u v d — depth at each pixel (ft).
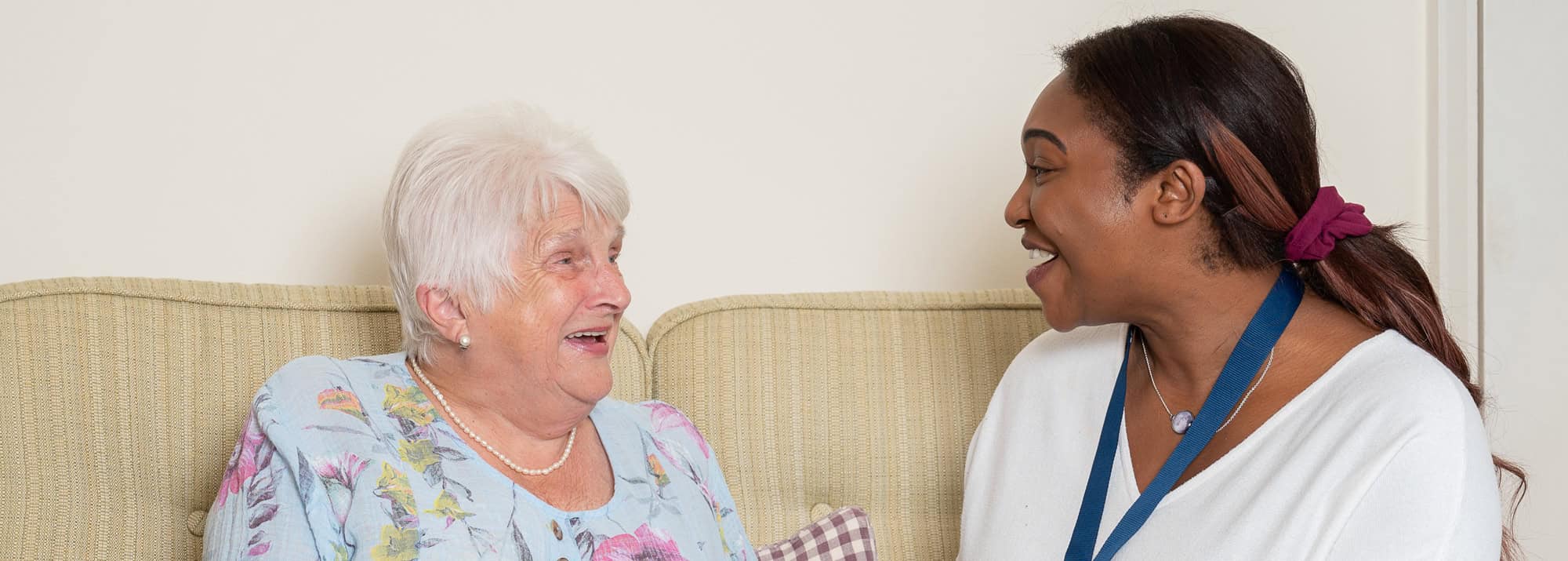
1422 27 7.40
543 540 4.05
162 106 5.54
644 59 6.26
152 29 5.51
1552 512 7.39
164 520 4.53
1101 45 4.18
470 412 4.29
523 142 4.19
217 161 5.63
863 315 5.70
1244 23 7.15
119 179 5.49
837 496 5.55
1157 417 4.35
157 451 4.52
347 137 5.82
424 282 4.12
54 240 5.42
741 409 5.43
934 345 5.69
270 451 3.96
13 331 4.35
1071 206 4.11
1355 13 7.32
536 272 4.11
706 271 6.42
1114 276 4.12
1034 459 4.70
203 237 5.62
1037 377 4.85
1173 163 3.92
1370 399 3.80
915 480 5.57
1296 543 3.73
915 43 6.66
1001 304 5.80
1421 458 3.63
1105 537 4.25
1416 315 4.01
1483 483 3.67
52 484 4.33
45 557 4.26
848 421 5.53
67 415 4.38
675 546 4.36
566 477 4.36
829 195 6.58
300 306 4.87
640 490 4.44
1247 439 3.98
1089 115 4.06
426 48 5.92
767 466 5.44
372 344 4.95
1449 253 7.38
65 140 5.42
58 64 5.40
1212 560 3.86
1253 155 3.90
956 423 5.62
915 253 6.73
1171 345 4.27
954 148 6.75
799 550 5.06
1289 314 4.09
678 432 4.88
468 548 3.90
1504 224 7.28
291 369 4.18
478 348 4.17
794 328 5.59
